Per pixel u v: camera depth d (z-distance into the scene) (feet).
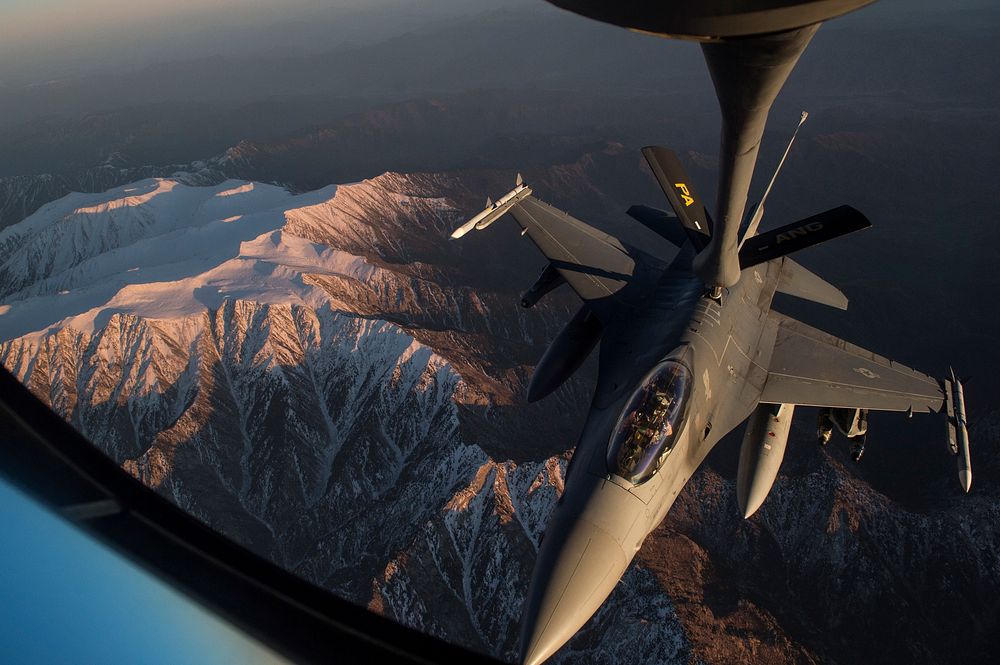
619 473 59.62
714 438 69.00
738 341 81.41
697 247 84.69
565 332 94.17
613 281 93.09
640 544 58.90
